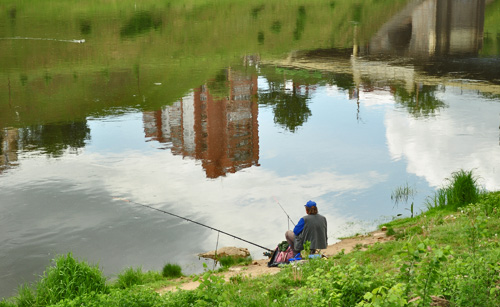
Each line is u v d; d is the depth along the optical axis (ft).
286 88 113.70
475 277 21.20
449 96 101.96
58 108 100.53
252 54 156.87
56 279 35.32
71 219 50.21
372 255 34.06
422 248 18.62
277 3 265.13
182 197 55.98
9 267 40.96
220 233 46.80
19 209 52.70
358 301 21.58
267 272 35.14
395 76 122.83
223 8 244.83
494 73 123.65
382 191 56.03
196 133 82.38
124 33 186.39
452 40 179.42
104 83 121.49
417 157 67.10
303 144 74.74
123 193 57.06
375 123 84.74
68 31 187.21
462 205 47.57
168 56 153.28
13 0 245.24
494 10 262.88
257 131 81.41
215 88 113.50
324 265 30.96
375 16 240.94
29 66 138.10
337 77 124.16
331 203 53.31
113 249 43.96
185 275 38.99
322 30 204.23
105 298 29.89
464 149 69.82
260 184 59.57
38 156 71.41
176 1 257.96
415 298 20.54
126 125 88.02
